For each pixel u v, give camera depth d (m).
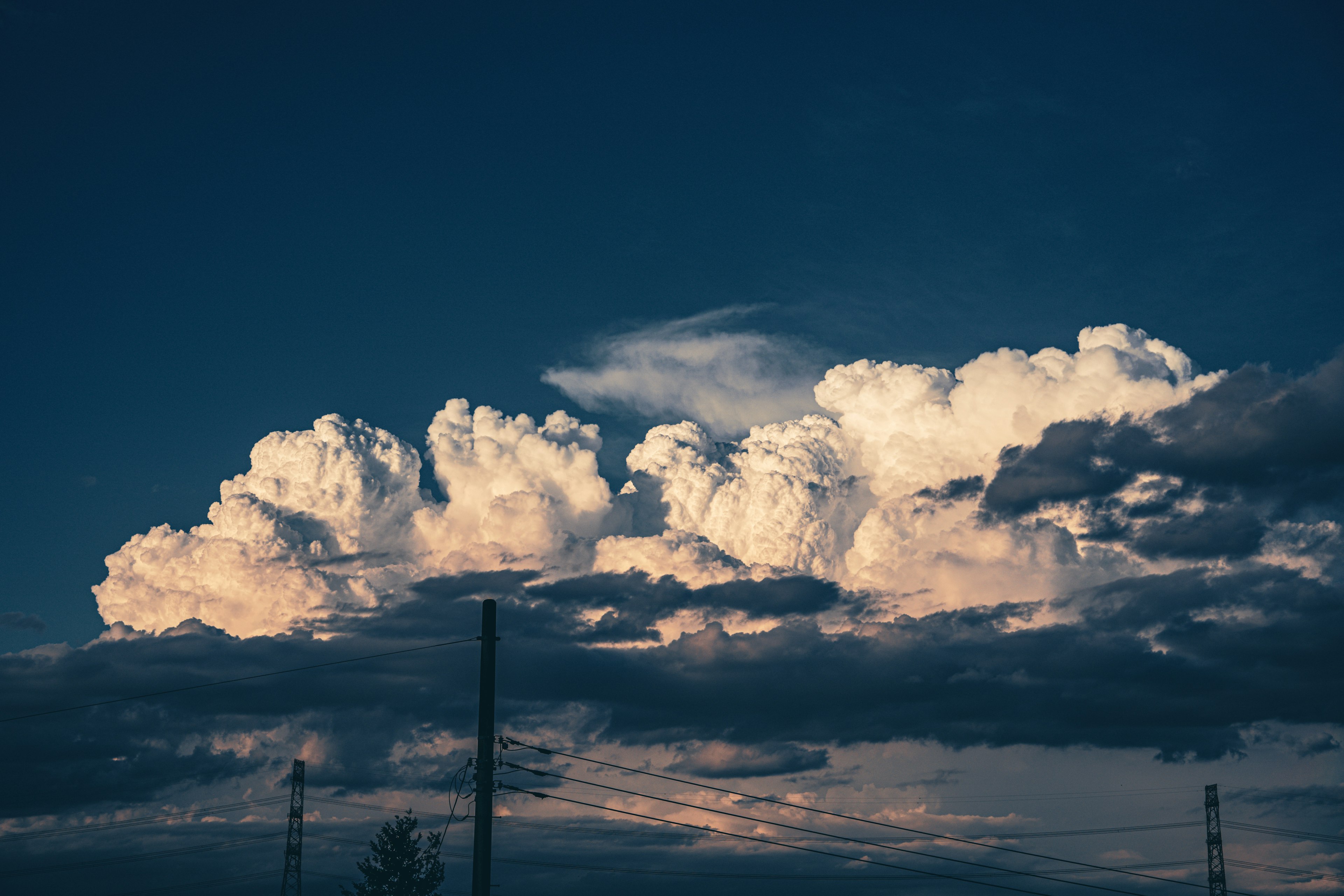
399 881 103.00
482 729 48.50
